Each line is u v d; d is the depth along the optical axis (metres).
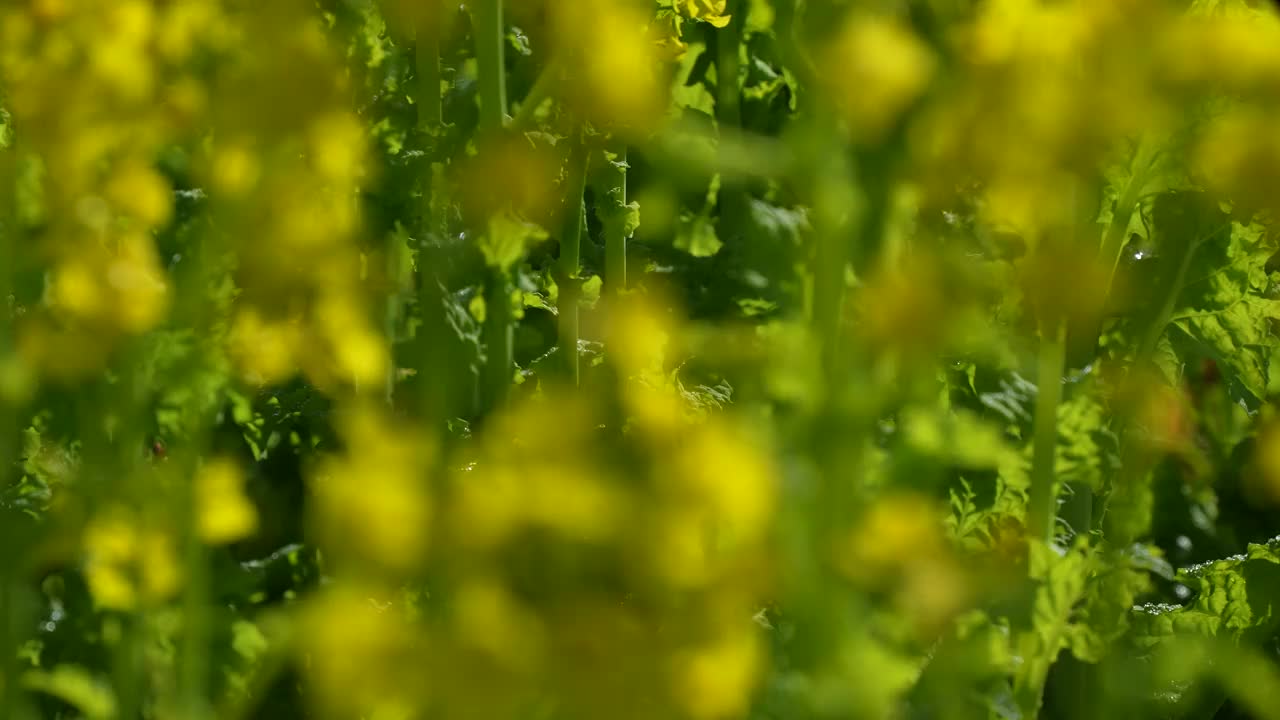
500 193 1.71
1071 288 1.63
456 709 1.53
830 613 1.62
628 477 1.57
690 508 1.53
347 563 1.61
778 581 1.61
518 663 1.52
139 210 1.71
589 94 1.64
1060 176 1.62
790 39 1.84
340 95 1.70
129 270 1.72
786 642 1.67
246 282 1.71
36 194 1.80
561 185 1.83
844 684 1.62
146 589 1.72
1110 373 1.80
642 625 1.54
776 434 1.63
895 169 1.66
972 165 1.62
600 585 1.56
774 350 1.65
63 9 1.71
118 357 1.75
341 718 1.60
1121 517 1.77
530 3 1.77
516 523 1.56
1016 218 1.62
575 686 1.52
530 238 1.83
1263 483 1.68
